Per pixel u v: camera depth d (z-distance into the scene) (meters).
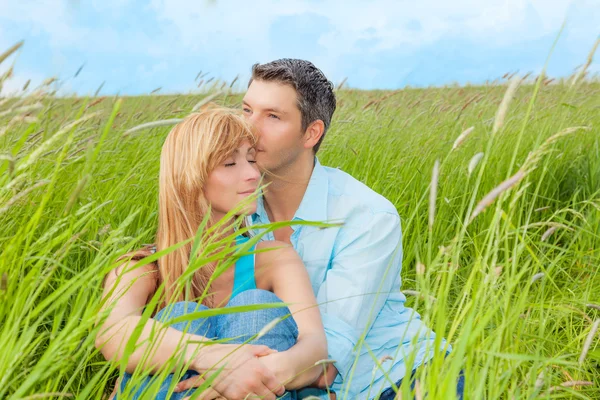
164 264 1.75
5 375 1.23
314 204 2.19
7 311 1.38
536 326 2.43
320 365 1.71
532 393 1.37
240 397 1.51
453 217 3.94
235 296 1.77
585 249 3.84
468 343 1.27
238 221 1.46
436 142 4.99
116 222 2.75
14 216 2.04
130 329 1.57
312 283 2.16
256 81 2.17
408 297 3.09
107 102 4.36
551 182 4.82
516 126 5.34
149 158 3.49
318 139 2.23
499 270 1.35
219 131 1.71
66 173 2.66
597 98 6.68
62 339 1.35
